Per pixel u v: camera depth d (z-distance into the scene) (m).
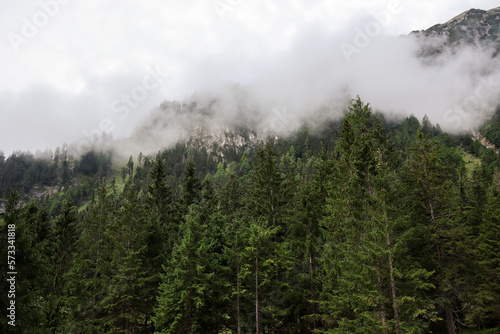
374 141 27.59
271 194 36.84
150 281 29.33
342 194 26.62
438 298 21.11
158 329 25.28
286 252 25.83
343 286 22.12
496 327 24.38
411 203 23.80
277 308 24.64
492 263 25.86
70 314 26.30
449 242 22.05
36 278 18.31
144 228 31.97
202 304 22.86
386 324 17.47
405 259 19.30
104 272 30.42
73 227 35.22
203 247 24.66
